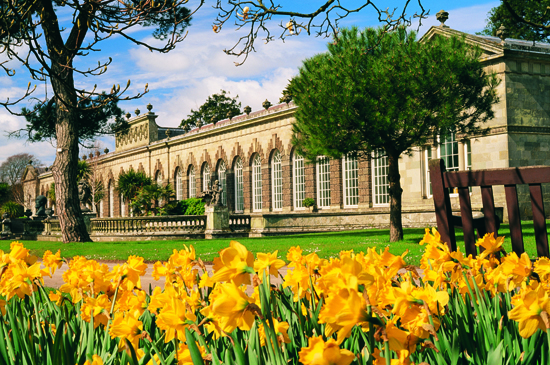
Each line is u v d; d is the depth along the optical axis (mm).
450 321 2217
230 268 1497
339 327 1283
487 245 2666
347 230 28562
